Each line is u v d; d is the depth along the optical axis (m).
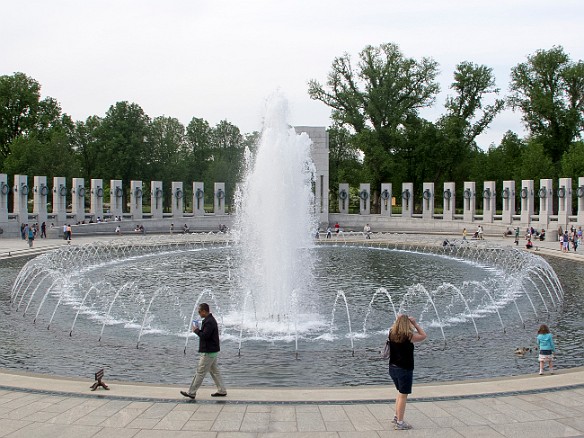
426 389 11.80
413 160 78.12
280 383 13.51
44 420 9.83
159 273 32.31
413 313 21.69
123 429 9.43
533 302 23.86
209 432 9.30
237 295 25.12
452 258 40.72
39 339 17.64
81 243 47.34
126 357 15.73
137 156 84.44
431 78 73.88
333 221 68.75
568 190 53.72
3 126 75.25
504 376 13.73
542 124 77.31
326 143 66.38
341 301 23.88
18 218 53.81
